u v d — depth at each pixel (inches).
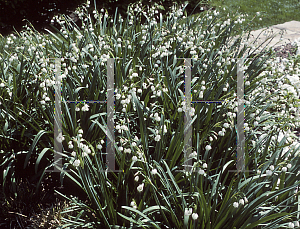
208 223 80.7
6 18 271.6
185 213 73.8
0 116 111.6
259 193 91.3
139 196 88.4
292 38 238.4
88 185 87.4
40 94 123.1
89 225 89.7
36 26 277.1
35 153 119.1
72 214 100.6
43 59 115.7
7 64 135.6
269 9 334.3
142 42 153.2
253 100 130.0
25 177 117.4
